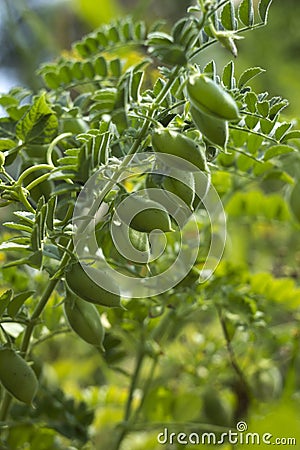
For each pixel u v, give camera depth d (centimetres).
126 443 72
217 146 47
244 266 67
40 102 51
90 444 67
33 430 64
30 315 56
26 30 103
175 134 47
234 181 69
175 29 47
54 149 56
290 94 109
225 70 51
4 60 98
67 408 65
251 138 56
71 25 114
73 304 50
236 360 73
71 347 84
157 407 71
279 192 73
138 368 67
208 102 45
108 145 49
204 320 84
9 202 50
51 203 48
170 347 74
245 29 50
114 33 67
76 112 57
